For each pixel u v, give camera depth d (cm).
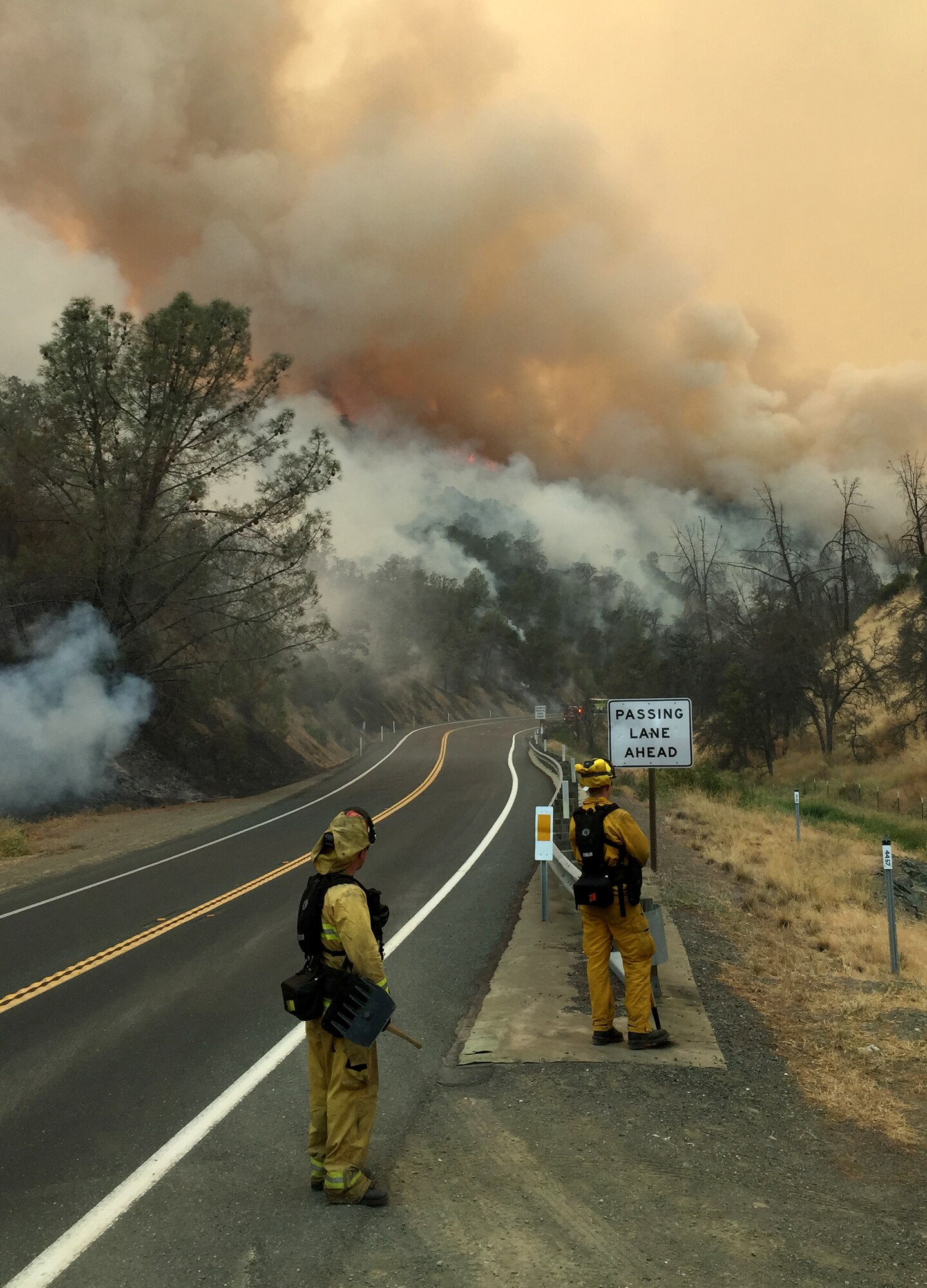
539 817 1082
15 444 2827
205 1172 466
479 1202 425
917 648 4909
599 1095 550
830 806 3578
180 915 1192
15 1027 745
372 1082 437
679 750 1146
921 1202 424
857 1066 606
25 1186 458
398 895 1270
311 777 4028
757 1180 445
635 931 629
